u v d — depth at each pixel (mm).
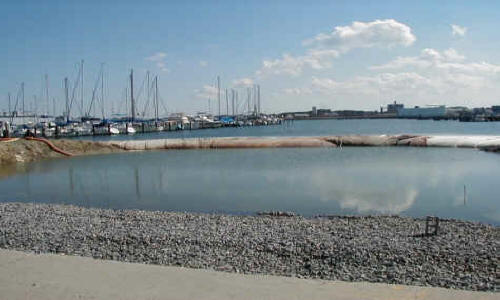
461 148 50062
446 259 10898
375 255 11266
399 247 11820
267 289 7410
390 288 7488
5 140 44625
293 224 15109
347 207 19719
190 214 17438
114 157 45719
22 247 12391
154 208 20203
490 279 9625
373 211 18812
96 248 12227
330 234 13508
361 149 50906
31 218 16344
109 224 15086
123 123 97188
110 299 6980
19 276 8086
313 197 22234
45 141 46844
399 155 43500
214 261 11078
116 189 25969
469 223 15195
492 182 26250
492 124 137250
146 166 37438
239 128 128625
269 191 24219
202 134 96375
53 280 7867
